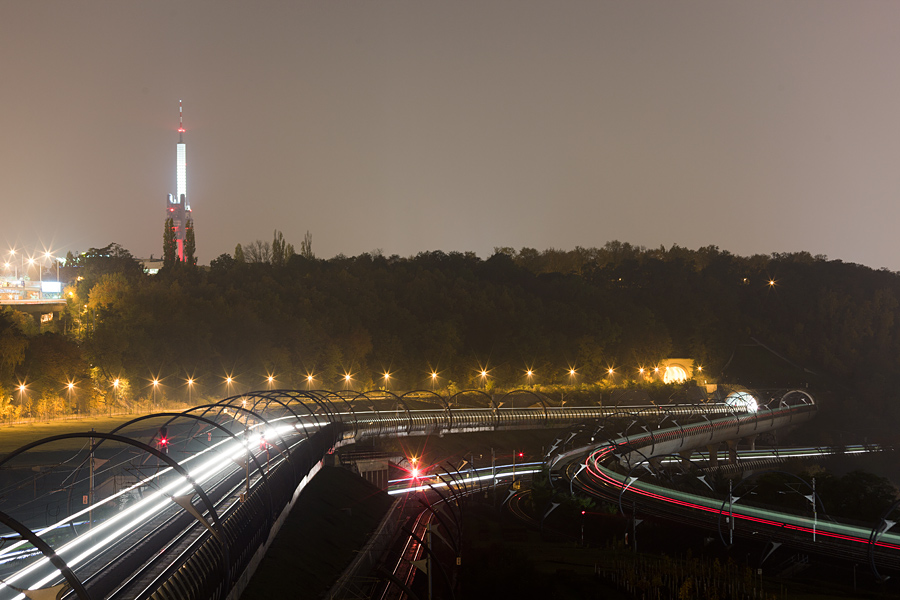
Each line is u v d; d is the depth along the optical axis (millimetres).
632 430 177000
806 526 90875
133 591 37656
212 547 44656
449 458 146375
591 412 188125
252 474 66688
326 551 73938
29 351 135125
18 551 54062
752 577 79250
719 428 183125
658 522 96062
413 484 121438
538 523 108312
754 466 190500
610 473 131875
